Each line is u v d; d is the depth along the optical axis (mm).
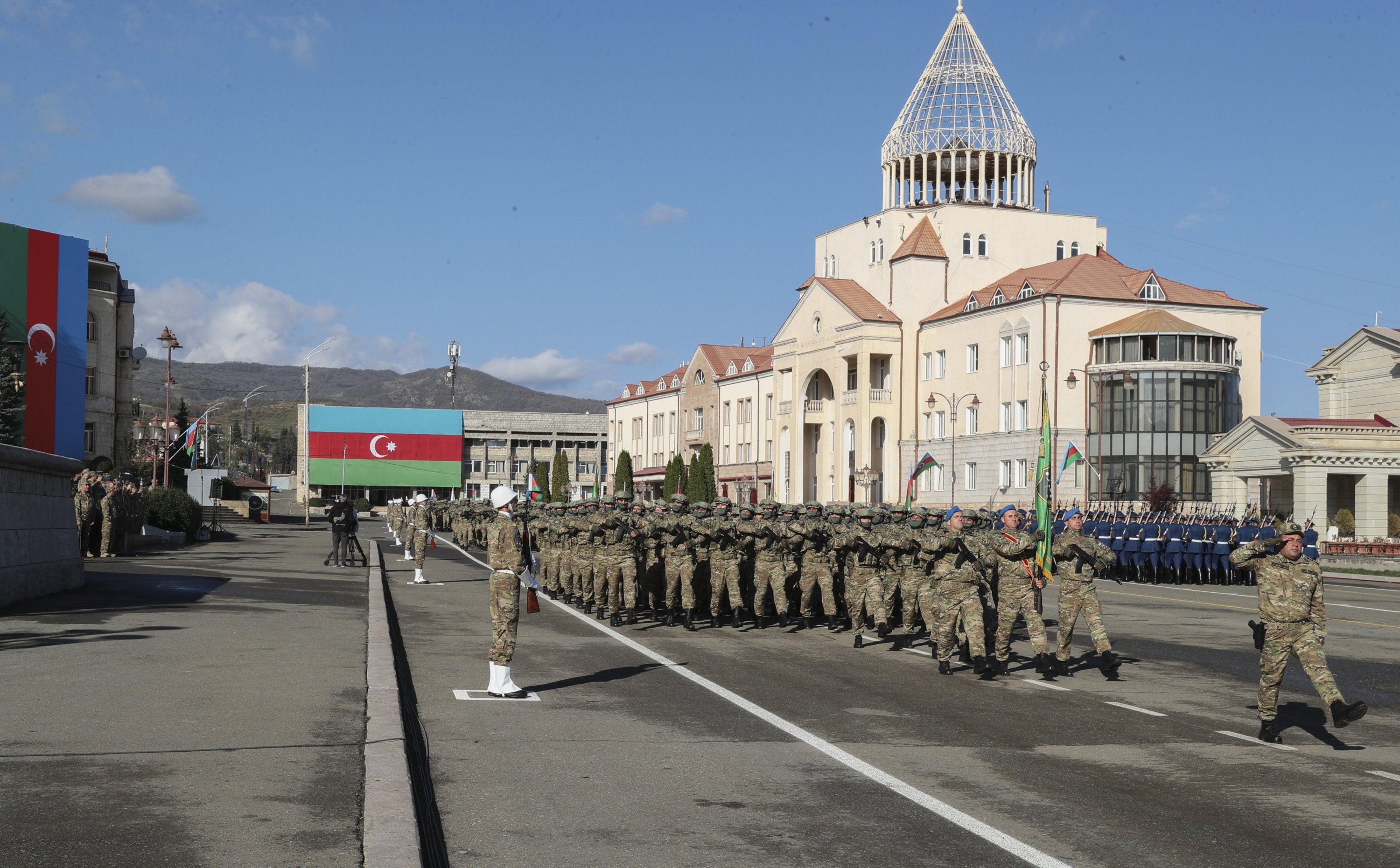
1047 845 7207
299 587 24672
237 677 11828
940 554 15086
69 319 64312
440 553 47906
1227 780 9156
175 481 89125
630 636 18984
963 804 8180
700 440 104000
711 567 21094
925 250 77562
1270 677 10820
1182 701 13203
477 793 8242
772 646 17953
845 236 85500
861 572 18156
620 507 22656
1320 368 60750
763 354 95312
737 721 11219
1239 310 67000
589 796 8203
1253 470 53844
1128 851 7121
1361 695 13891
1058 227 80312
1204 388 61688
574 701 12172
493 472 148750
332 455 136500
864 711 11992
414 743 9922
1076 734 11039
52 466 19781
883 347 76562
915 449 76562
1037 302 65562
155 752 8438
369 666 12797
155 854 6141
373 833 6555
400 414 139375
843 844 7137
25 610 17547
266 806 7094
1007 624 15016
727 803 8094
